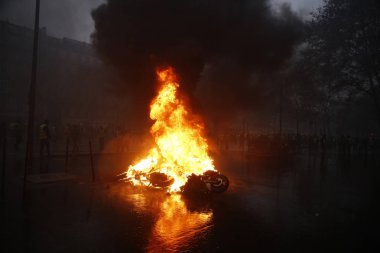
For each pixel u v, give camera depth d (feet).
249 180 37.04
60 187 27.68
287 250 15.46
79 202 22.79
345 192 31.40
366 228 19.58
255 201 25.79
